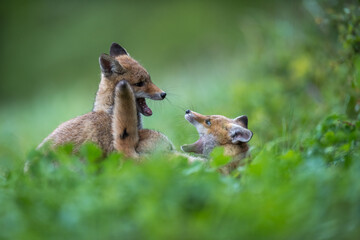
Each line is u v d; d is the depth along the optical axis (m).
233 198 6.59
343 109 12.68
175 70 29.72
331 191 6.49
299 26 18.19
